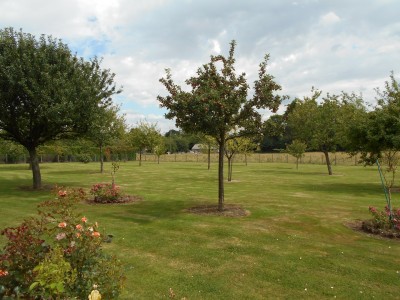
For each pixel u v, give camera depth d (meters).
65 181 21.58
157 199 14.10
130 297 5.00
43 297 3.31
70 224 4.30
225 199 14.18
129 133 41.78
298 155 38.81
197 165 44.78
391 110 16.61
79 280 3.64
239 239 8.08
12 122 16.44
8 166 40.28
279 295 5.16
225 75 10.47
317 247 7.52
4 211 11.41
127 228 9.05
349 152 19.77
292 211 11.45
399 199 14.66
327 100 28.62
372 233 8.71
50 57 16.31
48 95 15.26
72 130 17.69
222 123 10.21
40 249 3.85
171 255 6.91
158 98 10.61
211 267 6.27
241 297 5.07
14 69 14.89
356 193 16.70
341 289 5.38
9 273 3.57
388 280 5.75
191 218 10.27
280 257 6.83
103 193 13.21
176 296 5.06
